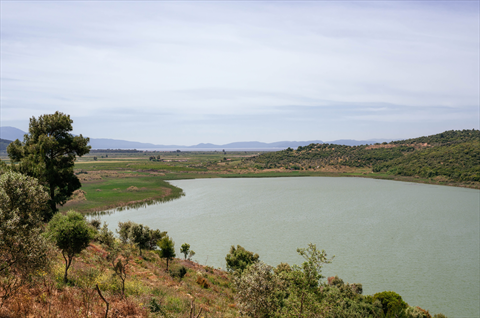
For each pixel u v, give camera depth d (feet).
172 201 341.62
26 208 41.68
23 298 40.63
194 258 166.50
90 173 578.25
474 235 212.23
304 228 229.04
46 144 135.64
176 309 62.39
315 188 473.67
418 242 197.06
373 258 168.45
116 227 216.74
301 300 54.60
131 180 494.18
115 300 54.49
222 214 274.98
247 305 57.06
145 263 105.50
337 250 181.16
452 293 130.72
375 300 111.34
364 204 331.77
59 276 57.72
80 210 265.54
